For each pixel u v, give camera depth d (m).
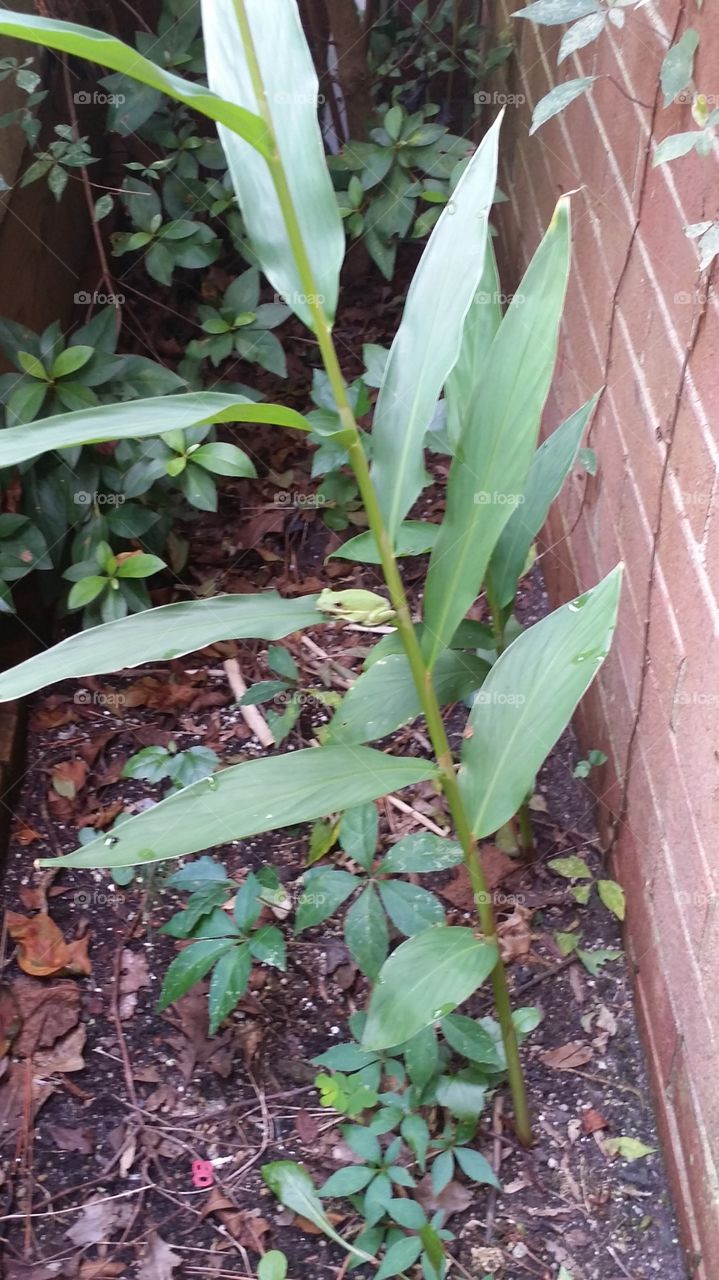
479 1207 0.97
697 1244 0.90
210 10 0.66
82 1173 1.00
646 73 0.97
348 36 1.78
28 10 1.55
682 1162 0.94
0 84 1.40
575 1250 0.94
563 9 0.83
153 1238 0.95
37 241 1.59
